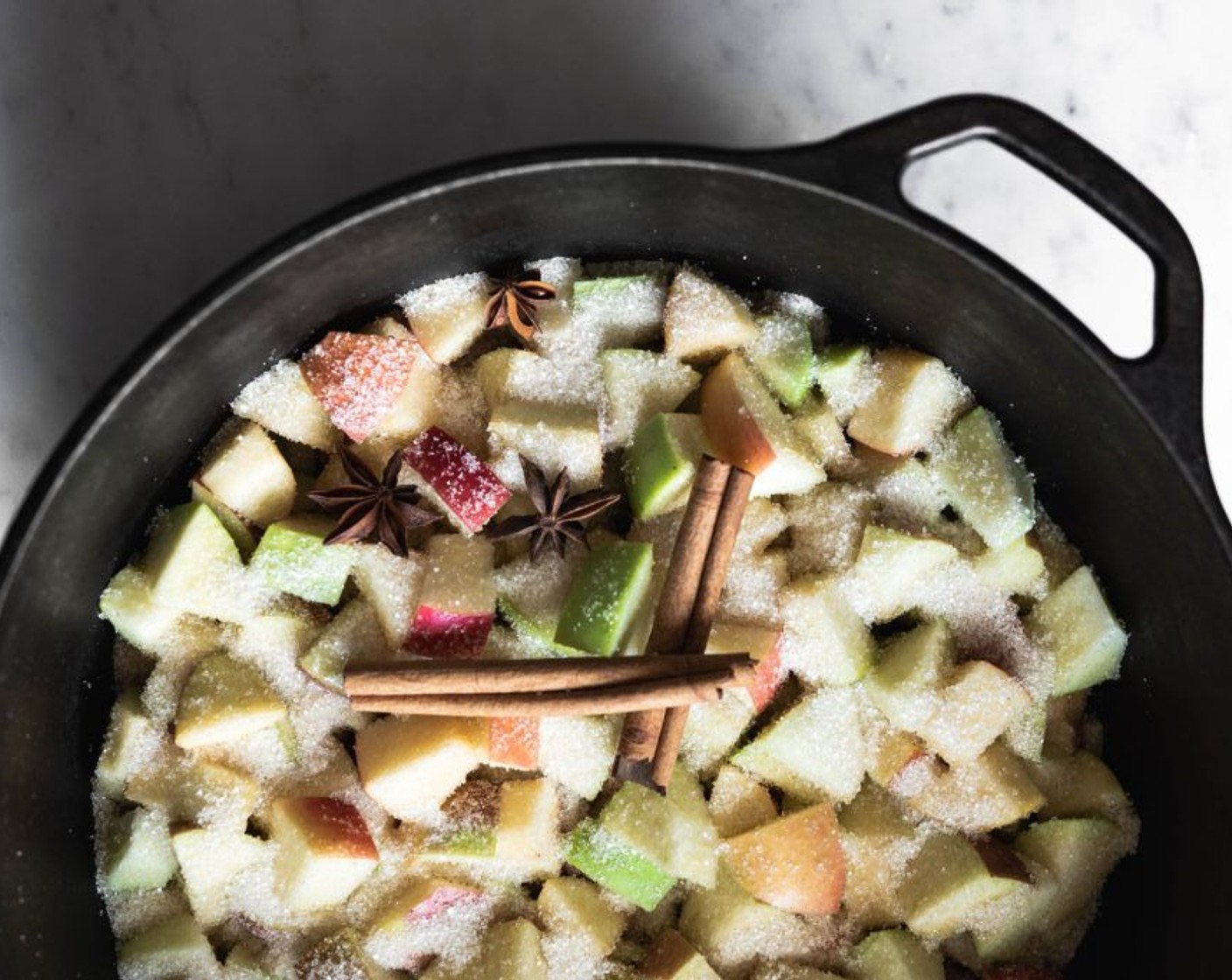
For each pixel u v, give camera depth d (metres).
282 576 0.46
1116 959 0.49
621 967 0.48
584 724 0.47
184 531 0.46
